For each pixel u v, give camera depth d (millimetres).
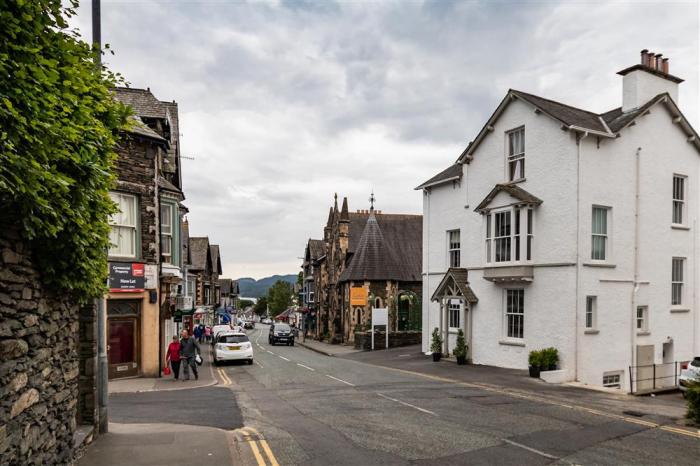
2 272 5059
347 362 26969
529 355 19094
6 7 4699
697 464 8258
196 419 11500
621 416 11789
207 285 57375
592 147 19828
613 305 20141
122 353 19141
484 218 22719
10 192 4445
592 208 19953
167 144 20672
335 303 49031
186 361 19109
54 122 5141
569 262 19141
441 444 9391
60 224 5621
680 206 23203
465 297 23422
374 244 43562
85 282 7203
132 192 19219
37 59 4863
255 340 55938
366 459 8477
